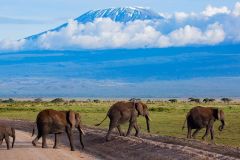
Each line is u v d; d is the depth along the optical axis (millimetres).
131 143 41844
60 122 44875
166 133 60312
